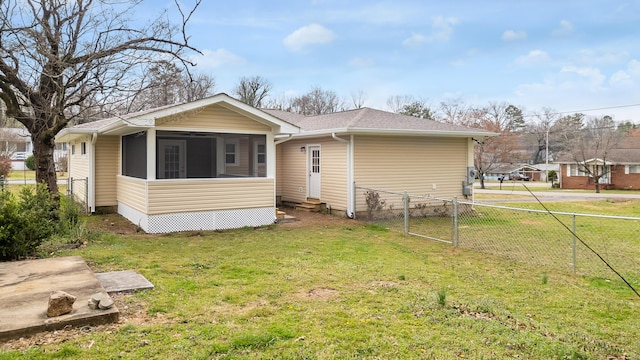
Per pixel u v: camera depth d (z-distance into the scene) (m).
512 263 7.08
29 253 6.77
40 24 7.75
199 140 10.81
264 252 7.59
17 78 8.28
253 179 10.66
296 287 5.41
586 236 9.85
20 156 41.12
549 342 3.73
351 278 5.90
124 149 12.14
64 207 9.34
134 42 7.78
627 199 20.73
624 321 4.44
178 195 9.72
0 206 6.75
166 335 3.76
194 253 7.42
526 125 48.53
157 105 12.29
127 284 5.27
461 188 14.17
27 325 3.68
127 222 10.95
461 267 6.77
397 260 7.15
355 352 3.50
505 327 4.09
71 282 5.04
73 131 11.81
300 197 14.33
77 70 8.05
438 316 4.37
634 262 7.23
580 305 4.94
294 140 14.56
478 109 40.88
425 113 41.25
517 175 41.38
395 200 12.78
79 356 3.31
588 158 31.55
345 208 12.30
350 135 12.06
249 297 4.96
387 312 4.49
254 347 3.55
